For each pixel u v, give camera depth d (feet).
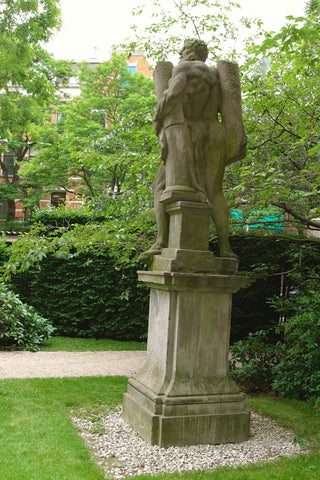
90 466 11.70
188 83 14.35
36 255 19.95
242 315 34.12
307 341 20.11
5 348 31.40
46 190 71.15
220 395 13.89
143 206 22.36
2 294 32.42
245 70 21.52
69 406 17.38
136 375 15.61
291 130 20.70
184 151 14.25
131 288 37.58
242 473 11.55
